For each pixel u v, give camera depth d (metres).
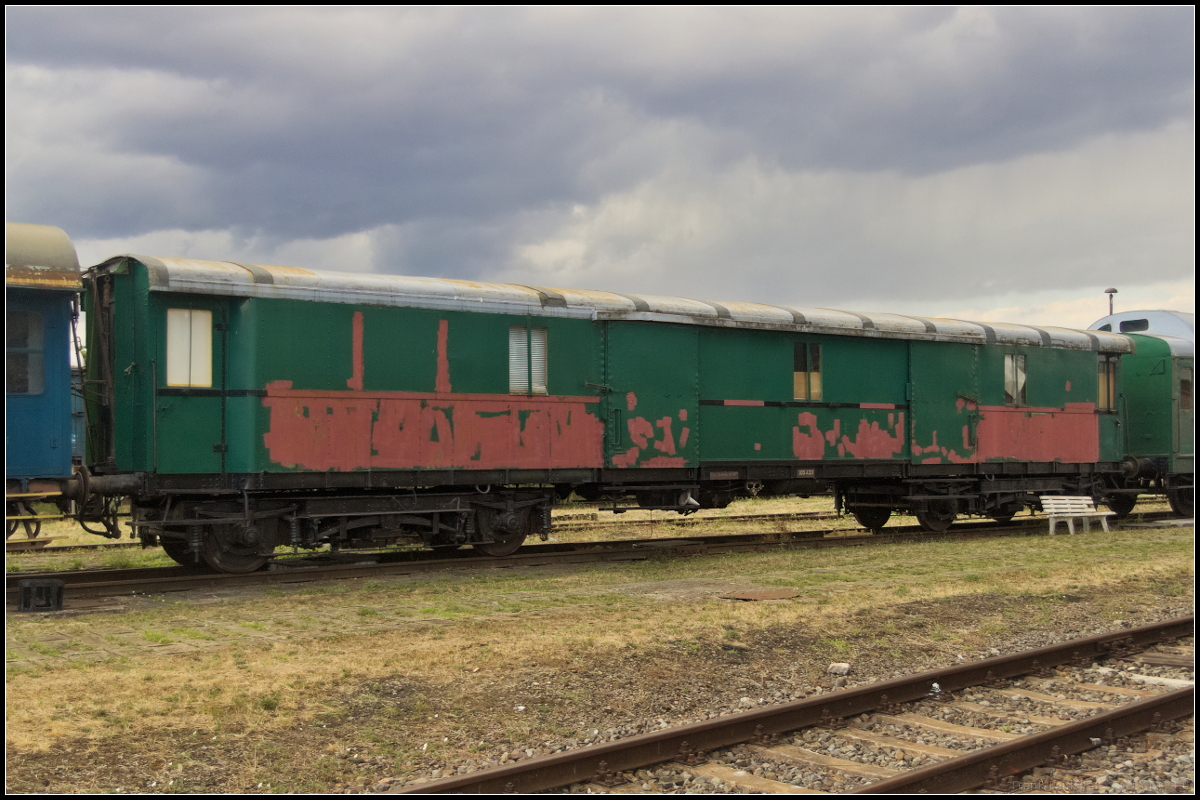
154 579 11.62
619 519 22.78
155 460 11.53
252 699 6.89
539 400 13.87
